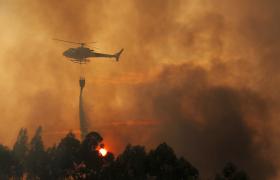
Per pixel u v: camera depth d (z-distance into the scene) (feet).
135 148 234.17
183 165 231.71
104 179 233.35
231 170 230.48
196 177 233.96
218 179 231.09
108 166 235.20
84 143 242.58
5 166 240.94
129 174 229.86
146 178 231.71
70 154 239.30
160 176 228.63
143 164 230.07
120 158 234.79
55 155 242.58
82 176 238.07
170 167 228.43
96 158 239.50
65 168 238.68
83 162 239.71
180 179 229.45
